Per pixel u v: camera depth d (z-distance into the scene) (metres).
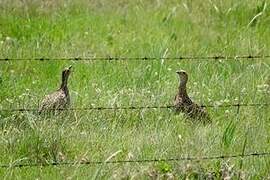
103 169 19.89
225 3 34.91
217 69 27.88
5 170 20.25
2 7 34.41
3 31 32.16
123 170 19.81
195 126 23.08
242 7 34.56
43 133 21.70
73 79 27.19
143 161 20.23
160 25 33.53
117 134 22.28
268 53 30.06
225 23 33.66
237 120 23.27
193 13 34.47
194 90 25.91
